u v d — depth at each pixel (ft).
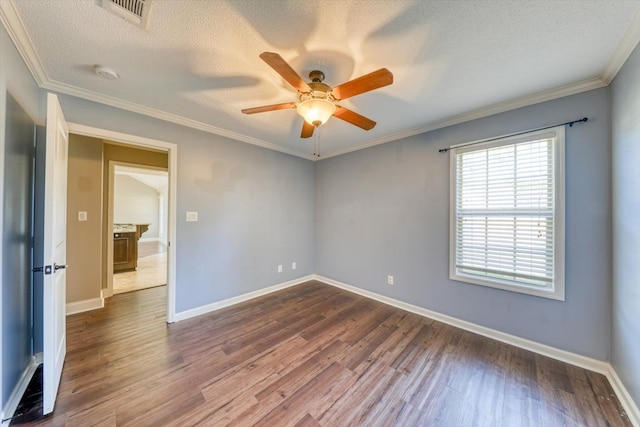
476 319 8.33
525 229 7.41
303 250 13.88
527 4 4.10
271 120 9.21
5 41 4.44
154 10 4.26
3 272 4.52
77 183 9.69
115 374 6.05
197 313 9.59
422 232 9.74
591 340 6.37
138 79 6.46
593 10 4.20
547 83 6.48
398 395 5.51
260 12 4.33
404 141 10.35
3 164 4.38
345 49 5.26
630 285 5.13
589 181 6.37
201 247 9.76
